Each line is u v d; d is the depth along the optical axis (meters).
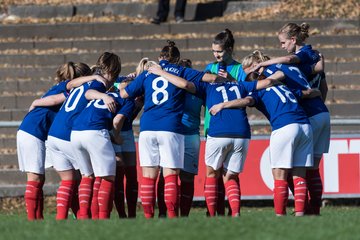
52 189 49.59
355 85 58.84
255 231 26.25
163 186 37.50
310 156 33.53
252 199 46.56
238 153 33.81
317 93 34.84
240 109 33.84
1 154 52.31
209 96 33.91
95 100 33.81
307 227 27.12
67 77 36.03
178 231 26.23
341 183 46.31
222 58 36.12
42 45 63.88
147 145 33.44
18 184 50.81
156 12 68.56
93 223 29.08
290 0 68.94
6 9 69.56
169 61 34.81
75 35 65.25
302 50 35.34
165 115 33.22
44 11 68.81
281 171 33.53
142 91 33.94
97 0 70.00
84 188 34.28
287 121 33.12
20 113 56.91
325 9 67.19
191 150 36.03
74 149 33.66
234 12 68.44
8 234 27.41
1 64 62.03
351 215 34.84
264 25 64.56
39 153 35.03
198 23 65.00
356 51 61.56
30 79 60.62
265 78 34.62
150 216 33.81
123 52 61.56
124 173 37.75
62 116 34.19
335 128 54.41
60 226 28.56
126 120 36.97
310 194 36.03
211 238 25.02
